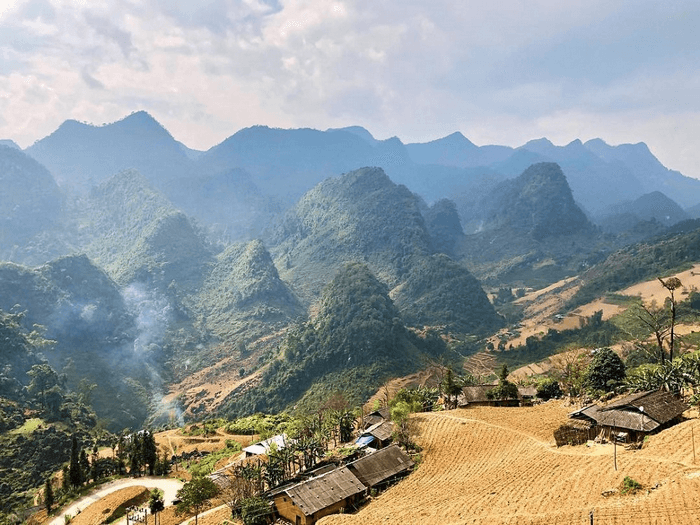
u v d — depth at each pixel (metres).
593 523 38.53
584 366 107.19
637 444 59.22
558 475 55.06
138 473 111.31
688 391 76.06
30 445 143.00
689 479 42.78
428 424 86.94
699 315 184.88
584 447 64.00
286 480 72.19
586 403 89.25
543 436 75.56
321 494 59.97
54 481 120.44
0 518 103.75
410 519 50.81
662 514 37.25
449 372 111.19
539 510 45.78
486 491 55.47
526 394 105.12
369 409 150.38
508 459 66.75
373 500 62.28
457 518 48.56
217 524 65.31
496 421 86.12
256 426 147.25
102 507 90.00
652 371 84.56
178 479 105.69
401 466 70.19
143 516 80.69
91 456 130.62
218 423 164.50
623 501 42.28
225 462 109.94
